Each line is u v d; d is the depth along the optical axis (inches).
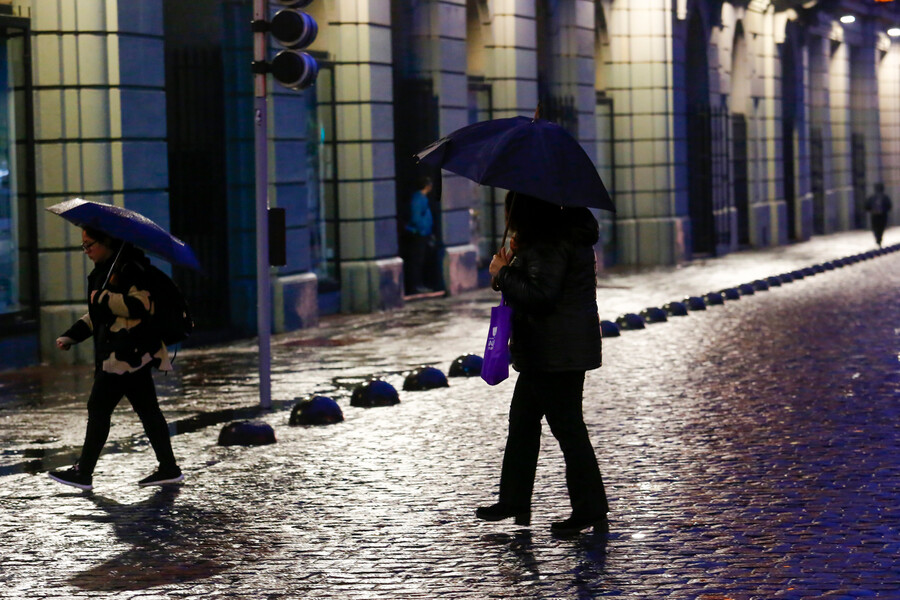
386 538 777.6
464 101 2598.4
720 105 3821.4
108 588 688.4
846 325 1937.7
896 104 6003.9
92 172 1621.6
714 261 3607.3
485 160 733.9
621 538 762.8
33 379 1507.1
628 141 3486.7
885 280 2871.6
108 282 915.4
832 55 5344.5
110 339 918.4
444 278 2571.4
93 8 1615.4
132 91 1653.5
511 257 767.7
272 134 1995.6
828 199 5211.6
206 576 708.0
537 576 690.8
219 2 1959.9
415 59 2502.5
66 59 1614.2
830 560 705.6
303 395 1363.2
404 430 1133.1
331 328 2043.6
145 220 909.2
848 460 964.6
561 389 767.1
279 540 780.0
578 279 761.0
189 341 1834.4
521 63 2800.2
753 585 663.8
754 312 2182.6
